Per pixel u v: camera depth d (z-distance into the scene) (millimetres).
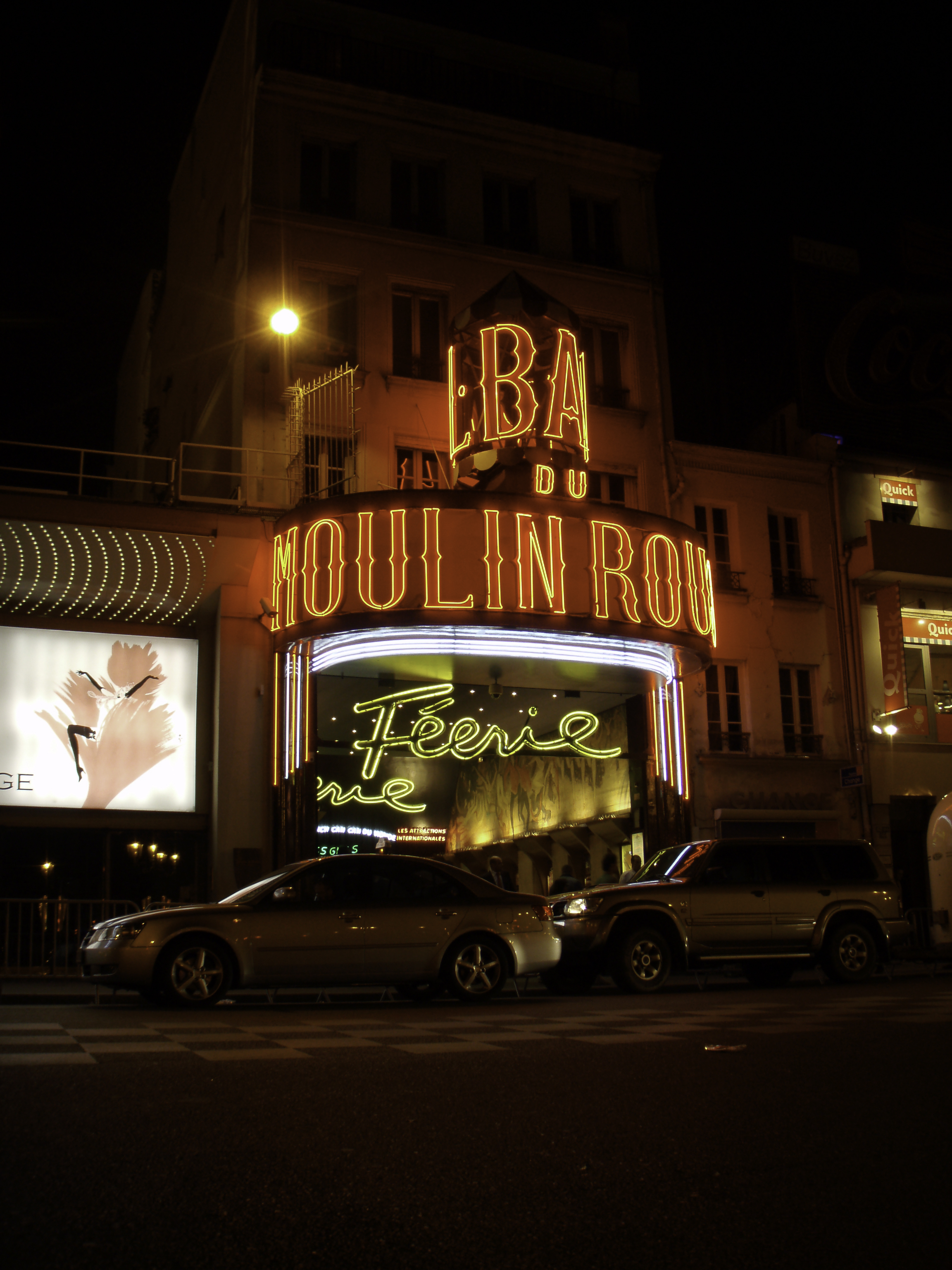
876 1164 4262
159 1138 4555
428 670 19094
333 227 21688
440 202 23141
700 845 14656
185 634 19828
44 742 18438
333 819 27203
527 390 19047
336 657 18203
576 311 23516
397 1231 3461
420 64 23312
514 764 26438
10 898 15930
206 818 19109
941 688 26203
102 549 18078
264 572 19141
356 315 21688
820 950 14398
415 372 21953
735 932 13898
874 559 24203
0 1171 4043
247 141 22266
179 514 18406
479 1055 7004
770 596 24094
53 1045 7449
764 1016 9742
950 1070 6395
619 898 13641
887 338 26734
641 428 23594
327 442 20969
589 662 18359
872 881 14836
